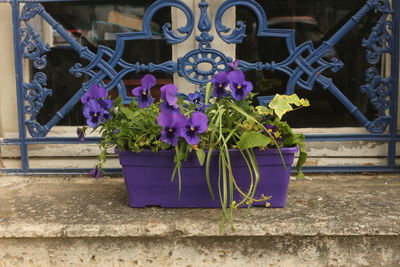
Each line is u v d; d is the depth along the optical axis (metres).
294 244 2.04
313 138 2.71
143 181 2.17
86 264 2.08
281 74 2.80
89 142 2.76
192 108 2.23
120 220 2.06
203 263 2.07
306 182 2.62
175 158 2.05
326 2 2.79
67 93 2.83
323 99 2.83
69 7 2.76
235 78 2.10
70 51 2.79
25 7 2.62
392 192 2.42
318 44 2.83
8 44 2.76
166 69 2.61
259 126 2.12
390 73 2.67
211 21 2.69
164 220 2.05
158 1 2.55
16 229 2.02
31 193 2.47
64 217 2.11
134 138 2.10
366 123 2.69
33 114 2.70
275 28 2.82
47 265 2.09
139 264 2.08
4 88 2.79
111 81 2.64
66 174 2.76
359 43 2.80
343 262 2.05
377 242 2.04
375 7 2.57
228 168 1.97
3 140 2.73
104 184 2.62
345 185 2.55
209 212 2.15
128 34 2.60
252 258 2.06
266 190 2.16
